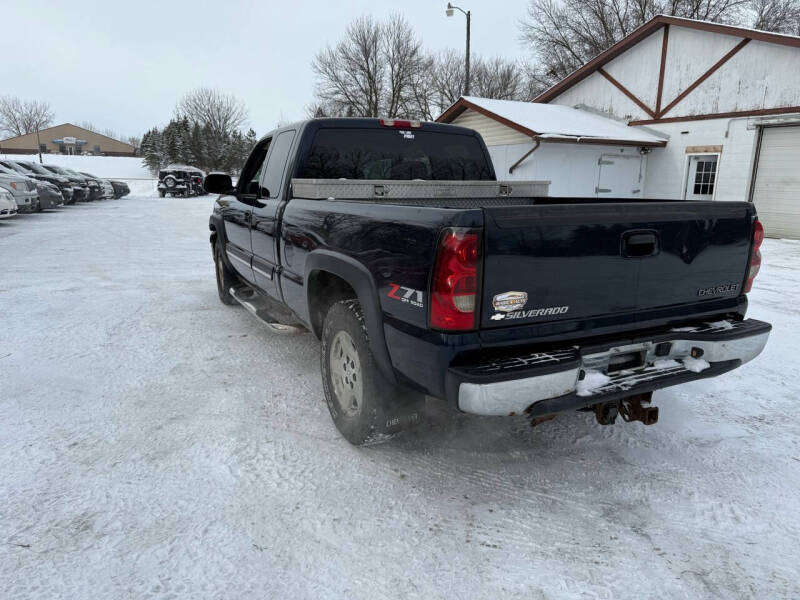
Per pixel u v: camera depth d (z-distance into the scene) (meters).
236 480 2.72
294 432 3.23
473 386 2.13
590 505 2.55
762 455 2.98
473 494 2.63
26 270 8.40
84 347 4.71
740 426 3.32
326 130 3.88
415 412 2.83
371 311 2.62
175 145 71.19
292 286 3.68
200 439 3.13
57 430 3.22
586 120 16.92
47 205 19.38
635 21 32.62
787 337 5.05
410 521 2.43
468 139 4.48
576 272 2.34
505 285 2.20
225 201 5.43
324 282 3.35
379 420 2.78
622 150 16.08
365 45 45.38
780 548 2.25
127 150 106.00
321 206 3.17
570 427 3.32
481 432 3.26
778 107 13.34
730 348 2.66
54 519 2.40
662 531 2.36
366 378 2.75
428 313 2.24
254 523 2.40
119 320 5.57
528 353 2.33
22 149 98.62
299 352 4.63
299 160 3.81
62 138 101.25
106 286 7.27
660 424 3.35
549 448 3.08
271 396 3.73
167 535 2.31
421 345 2.30
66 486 2.65
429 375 2.30
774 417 3.45
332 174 3.93
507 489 2.68
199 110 78.12
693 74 15.09
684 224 2.59
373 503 2.55
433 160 4.32
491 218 2.13
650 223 2.49
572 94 18.84
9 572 2.09
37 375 4.07
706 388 3.90
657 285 2.58
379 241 2.54
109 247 11.24
